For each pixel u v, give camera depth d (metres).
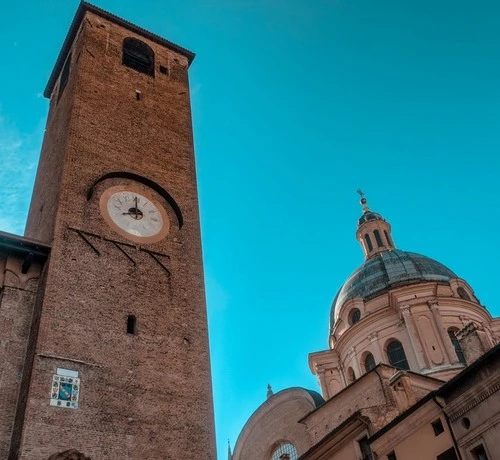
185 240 30.14
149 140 33.84
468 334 42.72
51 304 23.77
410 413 28.28
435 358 48.62
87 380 22.62
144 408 23.16
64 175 28.67
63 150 30.48
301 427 43.16
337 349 55.59
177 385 24.53
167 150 34.09
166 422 23.23
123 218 28.84
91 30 38.38
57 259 25.31
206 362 26.02
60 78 40.56
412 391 35.69
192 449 23.11
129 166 31.45
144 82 37.66
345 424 33.78
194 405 24.34
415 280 56.19
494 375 24.20
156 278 27.55
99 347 23.77
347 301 56.34
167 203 31.33
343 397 40.44
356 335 53.72
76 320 23.95
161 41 42.00
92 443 21.23
